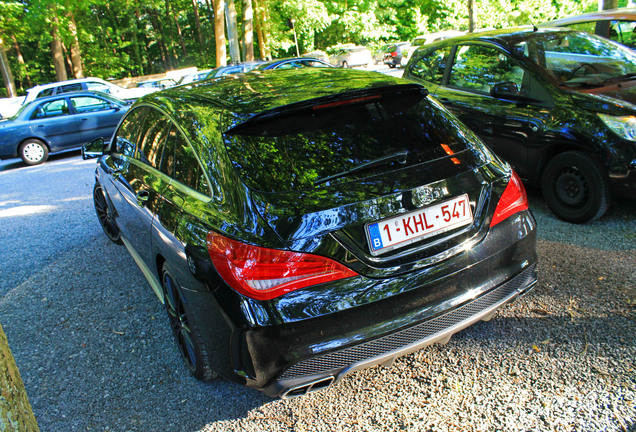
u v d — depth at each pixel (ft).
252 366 6.87
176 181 8.93
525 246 8.11
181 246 7.84
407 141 7.75
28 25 93.45
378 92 8.18
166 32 175.32
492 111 15.89
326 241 6.63
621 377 7.97
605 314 9.62
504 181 8.01
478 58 17.22
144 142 11.18
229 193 7.25
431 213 7.20
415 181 7.19
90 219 21.12
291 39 120.78
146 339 11.10
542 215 15.17
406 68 20.85
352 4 130.72
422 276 7.07
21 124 39.22
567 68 14.96
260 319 6.59
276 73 10.26
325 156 7.31
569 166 13.93
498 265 7.77
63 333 11.87
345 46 120.26
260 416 8.25
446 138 8.08
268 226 6.66
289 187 6.97
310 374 6.81
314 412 8.17
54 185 29.71
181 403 8.82
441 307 7.23
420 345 7.28
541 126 14.35
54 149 40.42
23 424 5.07
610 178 12.98
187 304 8.03
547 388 7.97
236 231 6.85
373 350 6.97
